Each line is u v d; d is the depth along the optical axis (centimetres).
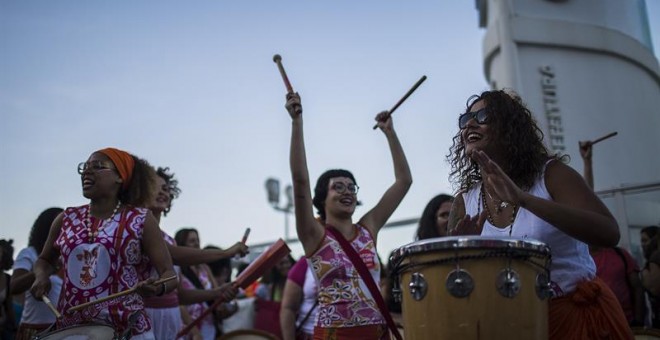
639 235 624
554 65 905
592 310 272
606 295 276
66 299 352
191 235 712
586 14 930
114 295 334
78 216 370
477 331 242
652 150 916
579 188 279
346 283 414
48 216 497
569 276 278
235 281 514
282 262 819
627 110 915
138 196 388
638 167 897
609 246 264
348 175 462
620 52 923
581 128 885
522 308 246
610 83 913
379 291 411
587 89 904
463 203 326
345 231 445
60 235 365
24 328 476
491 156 306
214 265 779
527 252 247
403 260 267
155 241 366
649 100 954
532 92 891
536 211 254
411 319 260
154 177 405
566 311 274
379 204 467
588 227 255
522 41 902
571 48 914
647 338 429
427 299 253
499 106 308
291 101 414
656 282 523
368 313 409
